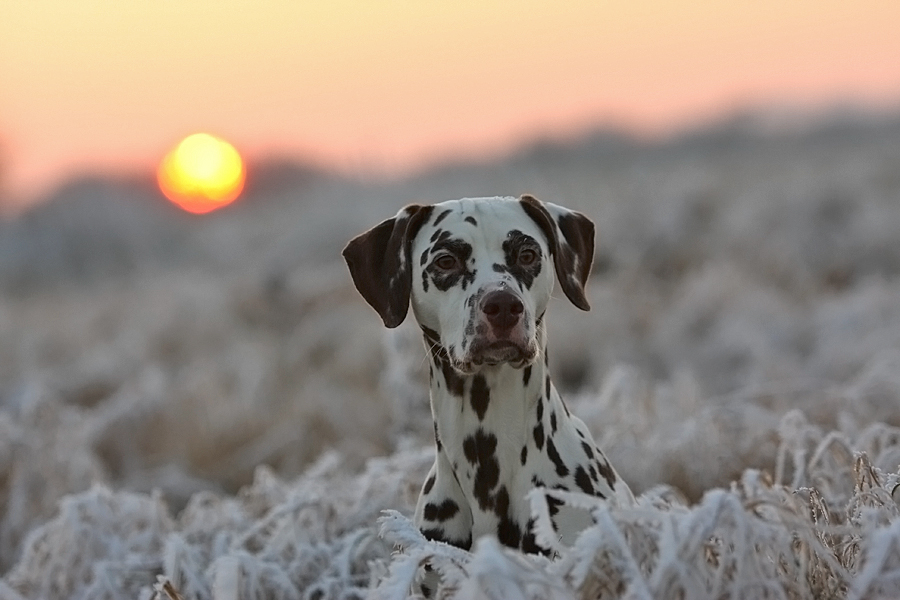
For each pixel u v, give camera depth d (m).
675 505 4.44
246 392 11.38
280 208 30.70
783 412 8.13
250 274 20.47
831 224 19.22
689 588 3.88
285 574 5.55
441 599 4.23
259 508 6.93
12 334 18.77
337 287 16.92
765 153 33.41
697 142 37.28
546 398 5.07
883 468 5.82
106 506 6.63
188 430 10.40
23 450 8.25
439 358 5.12
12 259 31.03
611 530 3.91
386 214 23.36
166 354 15.46
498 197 5.34
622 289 15.70
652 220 19.97
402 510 6.21
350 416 10.41
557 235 5.26
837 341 11.36
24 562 6.46
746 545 3.99
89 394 13.54
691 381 8.66
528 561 4.01
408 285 5.23
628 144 35.59
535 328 4.93
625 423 7.38
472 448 5.03
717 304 14.33
